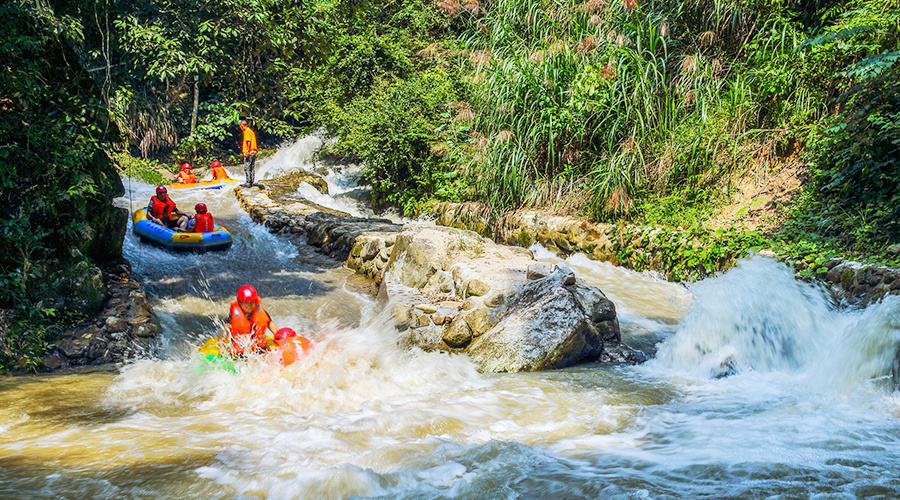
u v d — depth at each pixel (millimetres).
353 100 19094
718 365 6004
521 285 6949
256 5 17375
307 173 18516
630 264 9844
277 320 7703
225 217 13562
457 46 14453
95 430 4480
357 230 11023
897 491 3189
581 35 11391
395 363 6074
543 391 5469
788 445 3977
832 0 10562
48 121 6859
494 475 3605
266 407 5078
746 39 11016
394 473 3680
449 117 14992
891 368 5012
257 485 3541
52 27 7242
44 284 6633
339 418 4801
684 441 4141
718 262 8484
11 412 4844
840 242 7578
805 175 9344
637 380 5828
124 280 8047
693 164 10336
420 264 8133
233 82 22359
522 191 11680
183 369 5855
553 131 11219
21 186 6715
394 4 25891
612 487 3369
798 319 6344
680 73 11133
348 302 8648
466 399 5270
